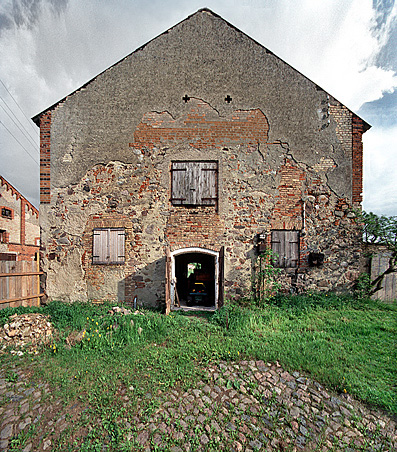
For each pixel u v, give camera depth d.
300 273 7.93
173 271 7.84
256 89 8.02
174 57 8.00
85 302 7.80
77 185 7.99
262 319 6.29
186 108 7.96
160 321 5.83
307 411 3.56
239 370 4.25
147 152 7.95
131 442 2.97
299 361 4.43
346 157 8.11
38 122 8.43
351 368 4.34
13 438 3.03
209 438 3.12
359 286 7.90
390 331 5.73
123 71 8.03
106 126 8.00
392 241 7.59
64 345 4.93
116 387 3.79
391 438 3.20
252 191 7.96
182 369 4.19
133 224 7.90
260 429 3.27
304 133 8.05
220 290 7.38
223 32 8.05
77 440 3.01
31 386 3.86
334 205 8.05
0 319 5.68
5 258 16.39
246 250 7.88
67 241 7.94
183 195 7.91
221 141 7.95
